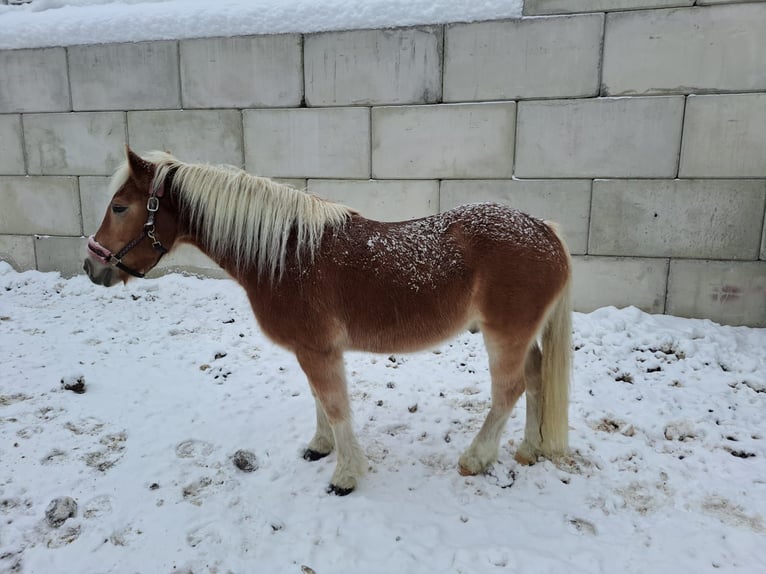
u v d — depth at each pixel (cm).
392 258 209
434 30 414
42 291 512
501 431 236
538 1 391
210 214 221
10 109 520
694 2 365
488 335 217
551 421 234
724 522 204
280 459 250
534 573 181
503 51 405
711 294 405
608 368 340
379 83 434
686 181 393
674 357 354
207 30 460
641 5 375
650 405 295
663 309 418
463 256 209
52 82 504
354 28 429
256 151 478
